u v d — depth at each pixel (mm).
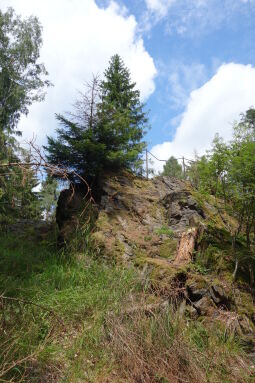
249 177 6859
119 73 17016
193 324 5391
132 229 9414
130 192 10891
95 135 11352
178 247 7852
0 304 3986
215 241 7461
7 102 16266
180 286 6223
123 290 5848
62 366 4207
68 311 5188
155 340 4582
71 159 10648
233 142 7504
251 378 4402
